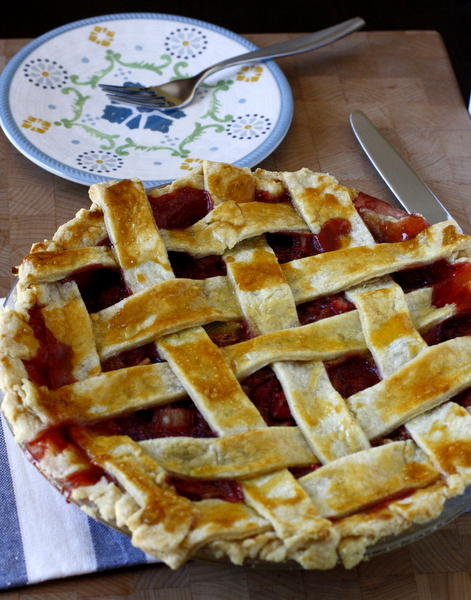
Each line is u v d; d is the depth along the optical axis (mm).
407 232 551
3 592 475
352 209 549
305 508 438
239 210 537
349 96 738
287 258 543
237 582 483
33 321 488
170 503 430
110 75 723
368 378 498
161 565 486
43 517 494
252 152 658
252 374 492
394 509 444
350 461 456
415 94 747
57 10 1073
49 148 651
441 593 486
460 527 505
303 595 481
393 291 517
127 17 752
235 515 436
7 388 464
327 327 503
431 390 479
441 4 1130
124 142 671
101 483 441
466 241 530
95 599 475
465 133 718
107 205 525
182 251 522
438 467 459
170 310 495
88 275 514
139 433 468
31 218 627
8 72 693
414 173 658
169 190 549
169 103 701
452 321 521
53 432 455
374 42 787
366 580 488
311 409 474
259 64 732
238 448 455
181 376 475
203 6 1103
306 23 1102
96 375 471
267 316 505
